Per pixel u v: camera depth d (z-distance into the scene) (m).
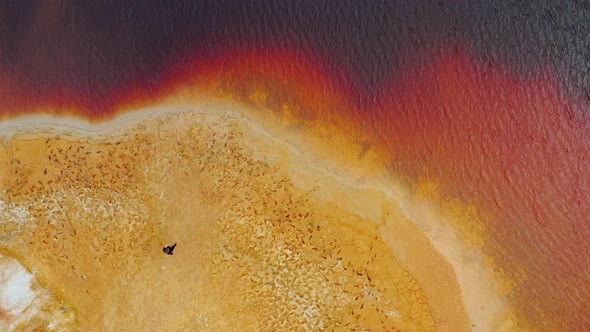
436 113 12.14
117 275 10.87
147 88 12.21
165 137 11.66
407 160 11.86
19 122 11.91
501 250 11.39
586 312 11.07
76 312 10.73
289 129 11.95
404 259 11.07
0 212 11.20
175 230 11.03
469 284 11.10
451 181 11.78
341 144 11.91
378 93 12.23
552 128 12.09
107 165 11.43
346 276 10.84
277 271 10.81
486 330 10.89
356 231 11.14
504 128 12.08
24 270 10.87
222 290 10.73
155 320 10.66
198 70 12.30
